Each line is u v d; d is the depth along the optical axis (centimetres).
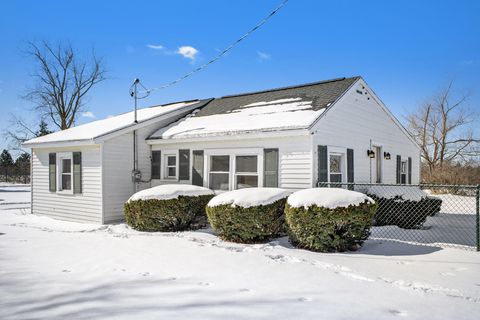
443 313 393
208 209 887
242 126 1099
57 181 1343
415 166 1722
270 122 1059
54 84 3231
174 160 1293
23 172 4953
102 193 1180
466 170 3003
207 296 446
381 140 1389
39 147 1393
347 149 1150
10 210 1636
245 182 1100
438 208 1131
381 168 1377
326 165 1028
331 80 1303
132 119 1431
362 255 696
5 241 848
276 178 1028
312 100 1162
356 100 1227
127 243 809
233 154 1123
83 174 1242
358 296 449
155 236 906
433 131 3575
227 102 1495
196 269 585
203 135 1151
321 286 492
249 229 824
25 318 373
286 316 379
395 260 653
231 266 605
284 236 895
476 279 532
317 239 736
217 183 1163
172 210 984
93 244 802
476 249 743
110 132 1193
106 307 407
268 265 612
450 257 675
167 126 1388
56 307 407
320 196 755
